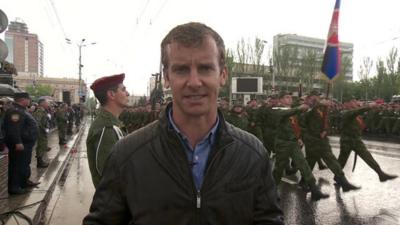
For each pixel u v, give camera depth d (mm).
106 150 3150
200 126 1539
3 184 7762
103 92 3324
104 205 1549
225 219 1493
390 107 19422
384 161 11125
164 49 1542
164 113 1588
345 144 8008
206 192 1484
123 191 1527
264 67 56062
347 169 9961
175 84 1489
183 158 1499
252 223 1588
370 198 6945
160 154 1502
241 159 1553
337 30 7648
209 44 1481
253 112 11508
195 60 1466
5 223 5043
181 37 1472
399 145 15930
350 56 60125
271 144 10430
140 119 18406
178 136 1505
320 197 6766
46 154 12875
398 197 6984
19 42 80438
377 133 20000
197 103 1484
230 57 51219
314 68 58062
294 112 6852
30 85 78500
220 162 1519
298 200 6887
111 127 3250
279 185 8125
